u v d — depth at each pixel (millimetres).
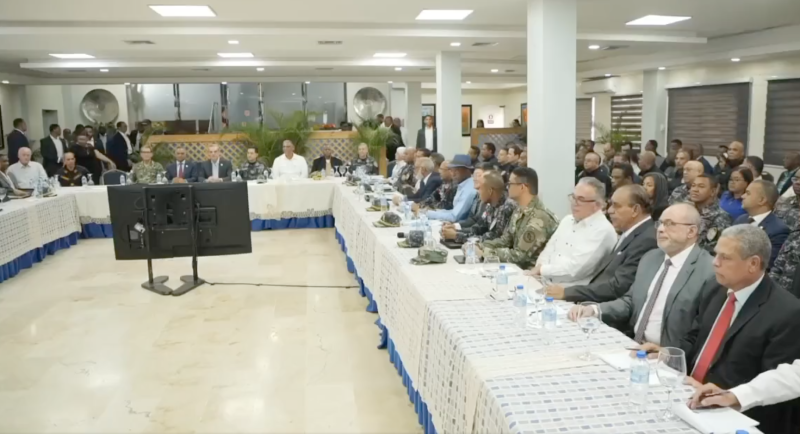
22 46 7789
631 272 3000
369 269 4734
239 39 7441
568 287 3053
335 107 15219
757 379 1847
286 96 14820
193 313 4941
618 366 2045
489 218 4605
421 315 2875
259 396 3457
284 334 4438
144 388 3584
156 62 10281
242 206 5363
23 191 7207
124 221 5273
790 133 8820
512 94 19703
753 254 2098
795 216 4395
